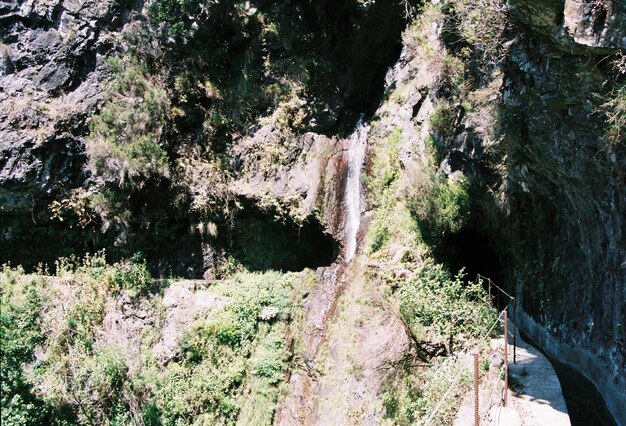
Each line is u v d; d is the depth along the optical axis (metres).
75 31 19.56
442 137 17.77
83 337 18.20
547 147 13.45
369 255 18.31
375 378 15.52
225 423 18.28
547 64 11.43
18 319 17.45
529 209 17.38
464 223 17.81
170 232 21.25
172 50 20.55
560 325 15.55
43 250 20.03
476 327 15.35
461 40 15.62
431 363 15.14
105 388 17.56
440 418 12.17
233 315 19.39
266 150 21.09
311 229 21.47
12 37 19.16
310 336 18.45
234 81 21.55
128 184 19.78
